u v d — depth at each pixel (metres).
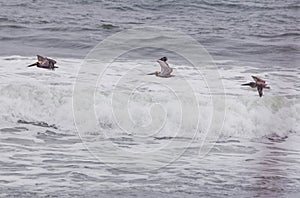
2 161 40.56
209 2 102.25
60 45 74.00
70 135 46.84
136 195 36.31
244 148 46.53
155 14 96.69
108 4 98.56
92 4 98.69
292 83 58.34
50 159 41.41
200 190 37.47
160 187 37.72
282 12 102.88
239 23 95.06
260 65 66.81
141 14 96.12
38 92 49.69
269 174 40.53
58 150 43.34
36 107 49.19
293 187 38.53
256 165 42.28
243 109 50.78
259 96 51.16
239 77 59.50
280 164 42.78
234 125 49.66
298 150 46.56
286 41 83.12
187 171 40.69
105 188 37.06
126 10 97.69
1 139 45.16
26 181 37.44
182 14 98.56
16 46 72.25
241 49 77.00
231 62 67.88
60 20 88.25
